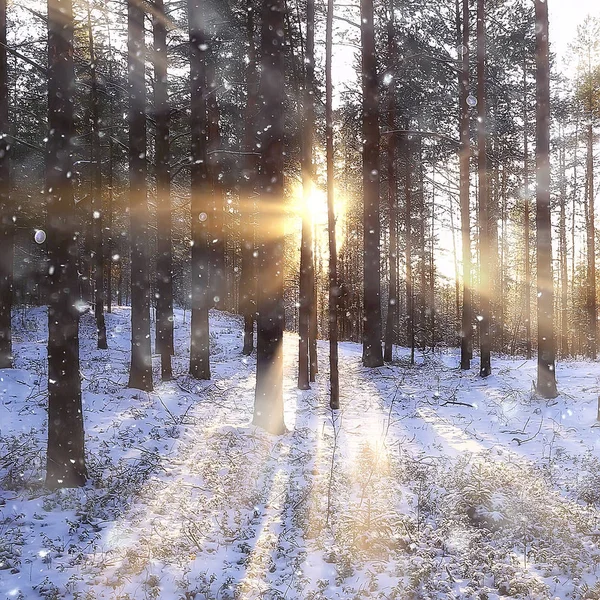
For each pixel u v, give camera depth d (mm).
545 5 14156
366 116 19766
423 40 21750
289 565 6082
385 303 47656
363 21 19016
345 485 8625
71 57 7742
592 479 8336
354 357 26422
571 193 29672
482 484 7824
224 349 25594
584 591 5328
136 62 14344
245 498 7895
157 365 19172
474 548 6336
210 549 6367
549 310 14320
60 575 5613
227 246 42188
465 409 14383
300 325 17375
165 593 5367
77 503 7270
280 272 11883
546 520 6887
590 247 28234
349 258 42188
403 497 8078
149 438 10414
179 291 51250
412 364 22094
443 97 23188
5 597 5145
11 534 6359
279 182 11812
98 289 22594
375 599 5320
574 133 30625
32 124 24391
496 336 39469
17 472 7957
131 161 14453
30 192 27219
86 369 16969
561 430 11797
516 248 39656
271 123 11742
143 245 14312
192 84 16578
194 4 16094
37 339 22609
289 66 16234
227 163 25547
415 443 11320
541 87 14250
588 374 17938
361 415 13961
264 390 11773
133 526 6828
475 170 26453
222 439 10664
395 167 24703
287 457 10172
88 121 23578
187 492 8062
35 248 32375
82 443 7984
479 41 18062
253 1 18219
